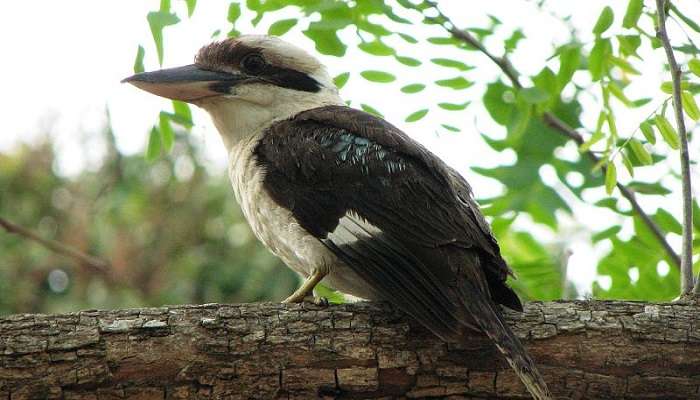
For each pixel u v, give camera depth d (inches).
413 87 421.4
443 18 429.4
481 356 297.7
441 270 309.7
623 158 361.4
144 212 788.0
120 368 286.2
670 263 441.7
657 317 302.7
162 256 774.5
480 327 294.7
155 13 364.8
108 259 762.2
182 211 788.0
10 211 807.7
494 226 452.1
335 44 413.4
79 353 284.4
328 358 293.9
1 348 281.9
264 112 385.1
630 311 304.0
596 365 298.7
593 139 393.7
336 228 332.8
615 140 387.2
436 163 335.6
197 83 383.9
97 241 778.2
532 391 279.4
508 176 456.8
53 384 282.7
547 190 454.3
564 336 299.7
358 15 414.9
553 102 429.4
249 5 415.2
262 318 295.3
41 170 818.8
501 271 316.2
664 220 434.3
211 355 290.0
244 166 358.3
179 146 792.9
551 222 453.4
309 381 292.8
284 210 343.9
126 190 792.9
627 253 444.8
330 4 409.1
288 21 412.5
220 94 384.2
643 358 299.6
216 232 786.2
